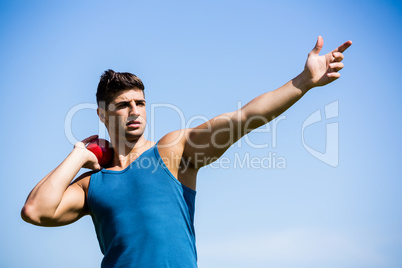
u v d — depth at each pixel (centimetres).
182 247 452
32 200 473
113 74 518
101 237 481
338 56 432
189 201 477
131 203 465
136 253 447
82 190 498
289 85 439
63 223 491
